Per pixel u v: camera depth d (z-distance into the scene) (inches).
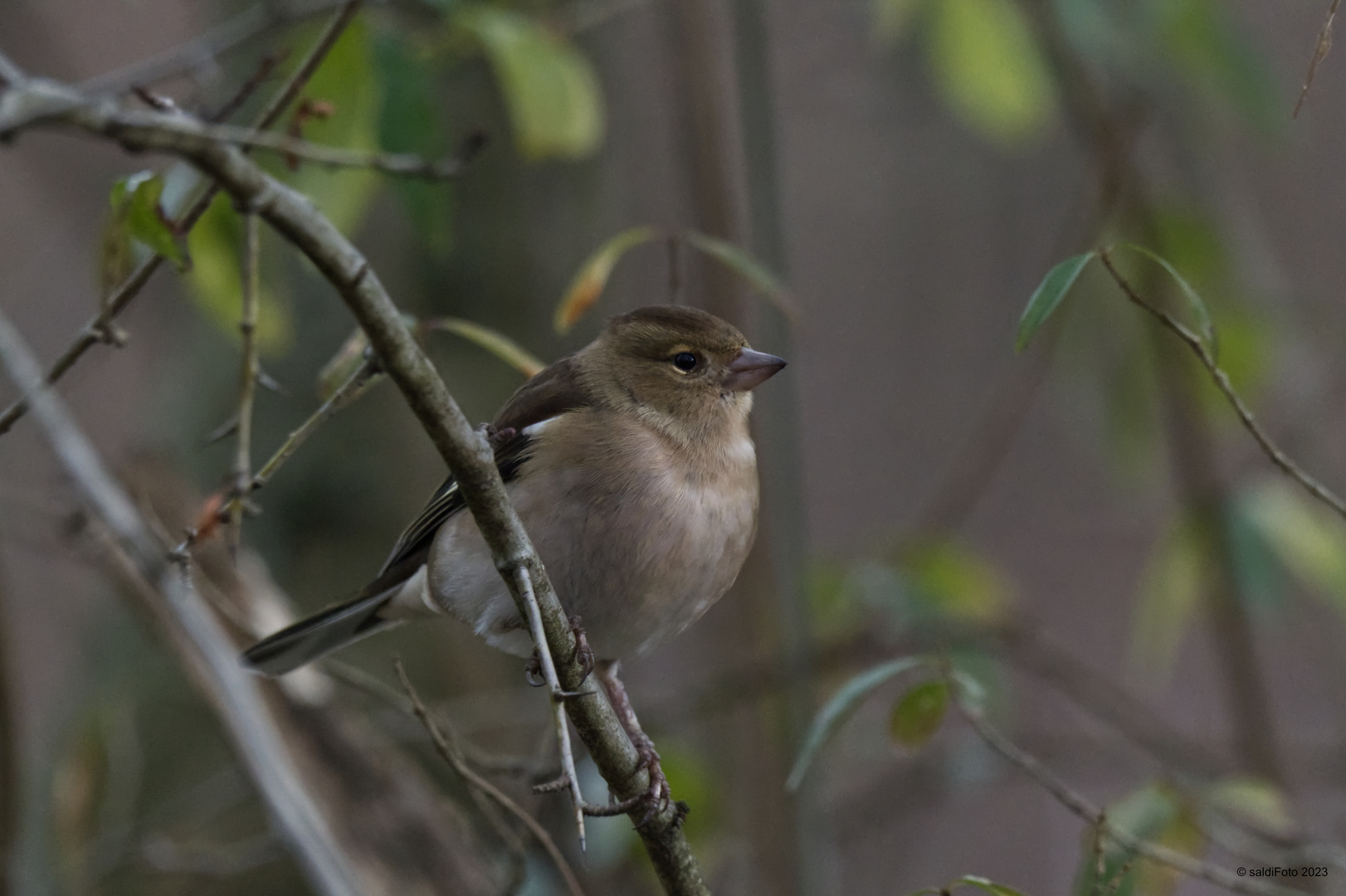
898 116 607.8
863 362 660.7
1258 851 344.5
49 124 145.3
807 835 359.6
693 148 383.2
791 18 593.6
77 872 359.6
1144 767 459.5
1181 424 426.0
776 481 366.9
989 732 252.5
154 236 184.1
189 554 201.8
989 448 484.1
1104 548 651.5
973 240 633.0
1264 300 437.7
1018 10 408.2
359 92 287.0
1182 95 438.6
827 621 438.6
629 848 350.6
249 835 416.8
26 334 605.9
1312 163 560.1
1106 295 443.5
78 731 401.1
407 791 361.7
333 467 421.1
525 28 312.3
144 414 474.6
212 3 423.2
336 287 169.3
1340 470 474.0
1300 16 574.2
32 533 386.6
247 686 208.8
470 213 415.5
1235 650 419.5
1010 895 208.7
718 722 429.7
